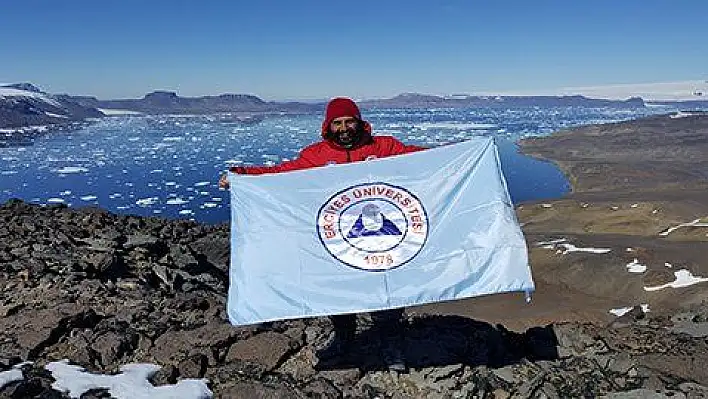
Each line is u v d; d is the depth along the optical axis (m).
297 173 5.50
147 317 7.26
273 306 5.35
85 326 6.86
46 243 10.47
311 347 6.27
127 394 5.38
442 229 5.37
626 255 79.44
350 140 5.59
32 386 5.32
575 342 6.42
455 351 6.07
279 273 5.40
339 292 5.33
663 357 5.87
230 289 5.42
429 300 5.27
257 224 5.49
